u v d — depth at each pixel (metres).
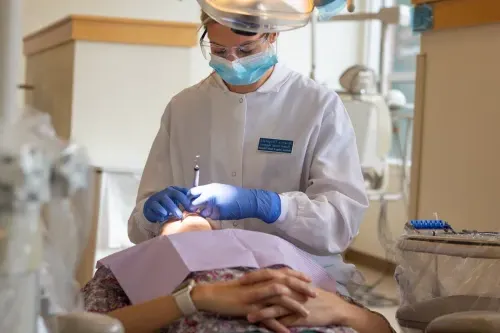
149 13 4.66
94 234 2.69
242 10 1.47
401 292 1.66
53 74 3.31
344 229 1.78
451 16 2.27
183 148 2.02
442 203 2.35
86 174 0.95
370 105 3.71
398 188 4.59
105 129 3.00
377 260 4.84
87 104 2.97
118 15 4.59
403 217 4.51
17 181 0.81
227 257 1.46
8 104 0.93
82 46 2.94
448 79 2.32
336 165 1.88
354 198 1.84
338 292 1.63
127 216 2.81
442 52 2.35
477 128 2.20
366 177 3.80
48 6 4.43
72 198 0.97
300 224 1.72
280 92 1.95
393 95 4.21
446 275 1.61
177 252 1.47
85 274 2.64
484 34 2.17
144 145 3.06
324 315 1.37
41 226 0.90
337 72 5.32
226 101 1.96
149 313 1.33
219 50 1.82
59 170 0.87
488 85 2.16
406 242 1.62
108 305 1.53
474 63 2.21
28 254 0.86
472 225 2.22
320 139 1.91
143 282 1.50
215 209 1.70
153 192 2.03
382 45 4.11
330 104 1.93
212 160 1.95
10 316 0.87
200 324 1.31
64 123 3.07
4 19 0.92
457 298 1.51
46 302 0.97
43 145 0.87
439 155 2.37
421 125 2.45
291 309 1.32
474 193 2.21
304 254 1.64
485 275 1.57
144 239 1.96
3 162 0.81
